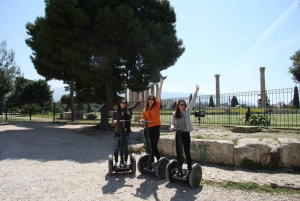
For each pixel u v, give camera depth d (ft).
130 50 46.29
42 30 41.98
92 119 89.10
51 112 101.24
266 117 39.37
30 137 40.32
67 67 43.73
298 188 15.42
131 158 19.62
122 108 20.35
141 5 51.21
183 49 51.57
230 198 14.58
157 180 18.26
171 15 53.16
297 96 42.37
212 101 55.21
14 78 74.84
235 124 43.86
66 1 40.63
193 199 14.56
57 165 23.34
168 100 53.67
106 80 44.60
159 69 48.93
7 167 22.65
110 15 41.19
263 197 14.60
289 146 20.54
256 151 20.84
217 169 20.70
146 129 18.78
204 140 23.34
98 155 28.12
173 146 25.34
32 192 15.97
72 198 14.93
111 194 15.57
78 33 43.29
